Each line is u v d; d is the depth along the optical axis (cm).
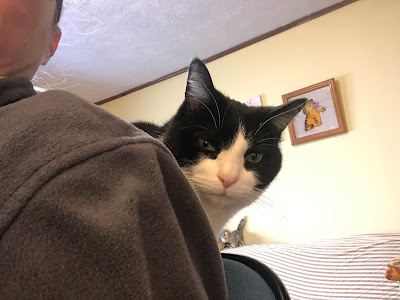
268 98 223
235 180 96
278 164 113
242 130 103
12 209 26
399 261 95
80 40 207
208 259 40
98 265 28
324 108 201
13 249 26
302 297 155
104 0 173
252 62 230
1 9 38
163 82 274
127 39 212
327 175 202
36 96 36
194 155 99
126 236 29
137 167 33
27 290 26
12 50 40
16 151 29
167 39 217
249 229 223
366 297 140
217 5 187
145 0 177
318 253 165
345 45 199
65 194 28
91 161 31
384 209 186
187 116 101
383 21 190
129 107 291
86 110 36
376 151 189
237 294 53
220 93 106
